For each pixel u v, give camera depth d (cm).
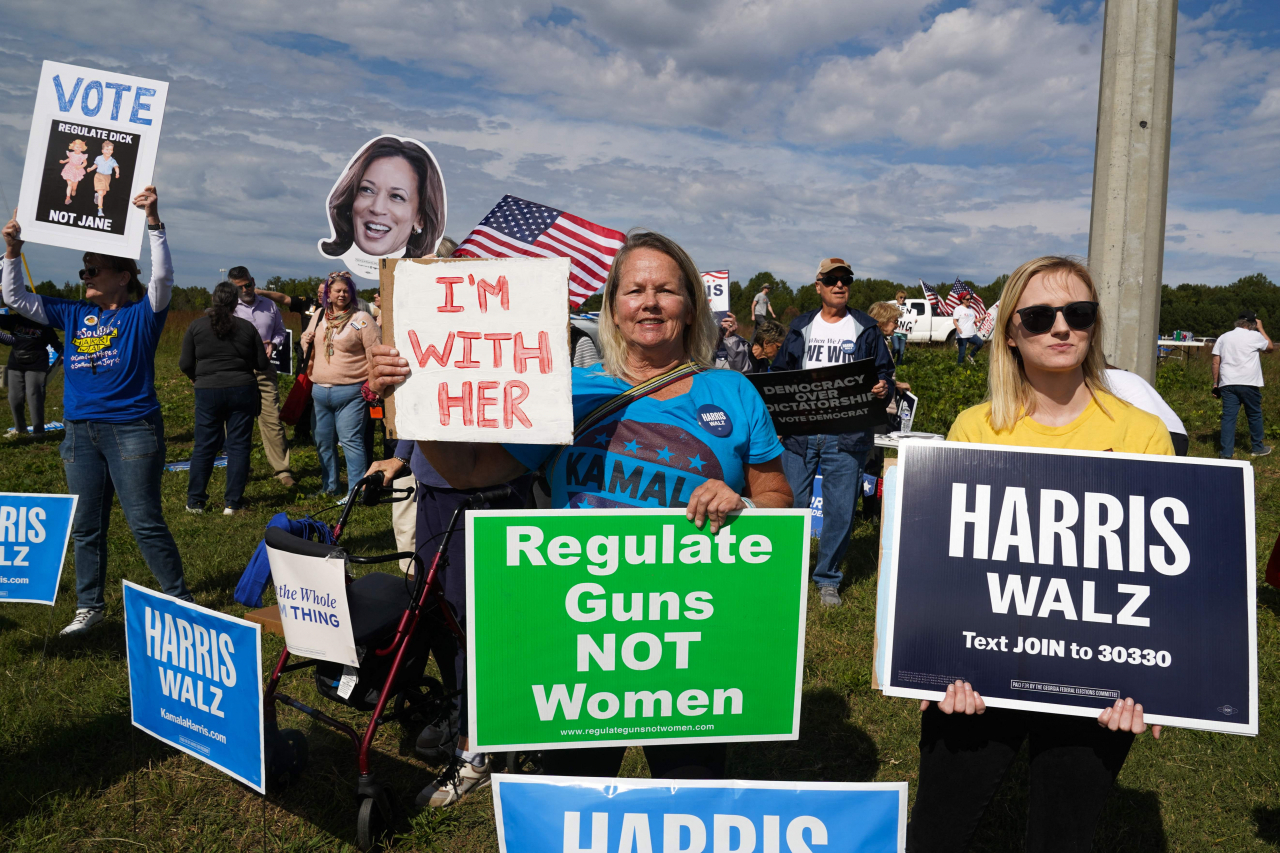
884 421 467
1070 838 200
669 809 186
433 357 208
